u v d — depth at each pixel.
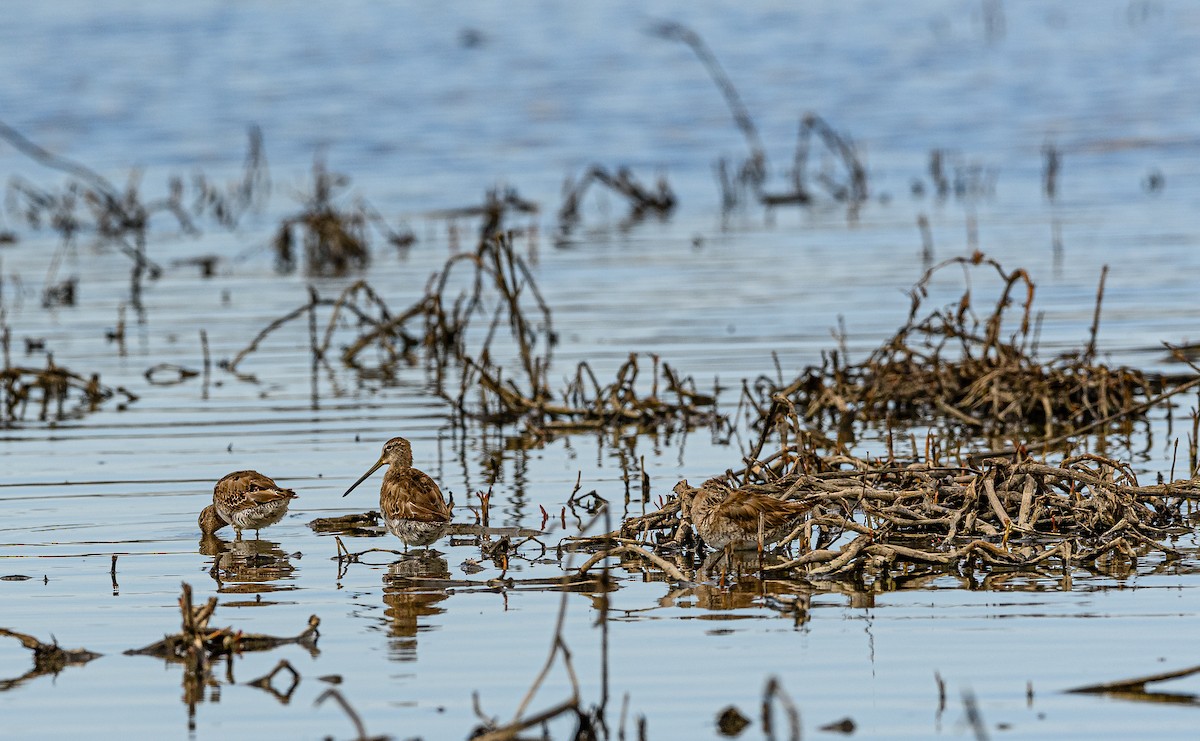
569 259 97.00
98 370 71.75
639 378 67.62
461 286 89.31
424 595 40.84
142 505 49.47
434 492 44.50
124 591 41.31
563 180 124.88
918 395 62.84
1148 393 60.62
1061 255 91.88
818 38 186.88
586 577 42.12
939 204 112.81
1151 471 51.88
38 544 45.44
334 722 33.00
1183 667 34.69
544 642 37.22
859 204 114.81
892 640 36.75
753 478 49.09
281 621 38.91
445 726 32.66
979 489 44.94
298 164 130.88
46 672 35.97
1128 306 78.44
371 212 114.06
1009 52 177.62
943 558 41.62
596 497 49.09
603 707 32.94
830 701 33.47
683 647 36.59
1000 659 35.47
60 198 118.56
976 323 64.12
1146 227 100.25
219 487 45.72
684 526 44.31
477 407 64.12
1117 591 39.75
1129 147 130.00
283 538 46.22
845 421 59.81
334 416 62.66
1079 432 53.50
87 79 161.12
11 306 87.06
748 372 67.81
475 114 148.75
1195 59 169.62
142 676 35.66
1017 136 136.38
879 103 152.38
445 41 184.50
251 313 84.50
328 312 84.88
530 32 190.88
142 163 131.25
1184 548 43.38
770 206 115.50
